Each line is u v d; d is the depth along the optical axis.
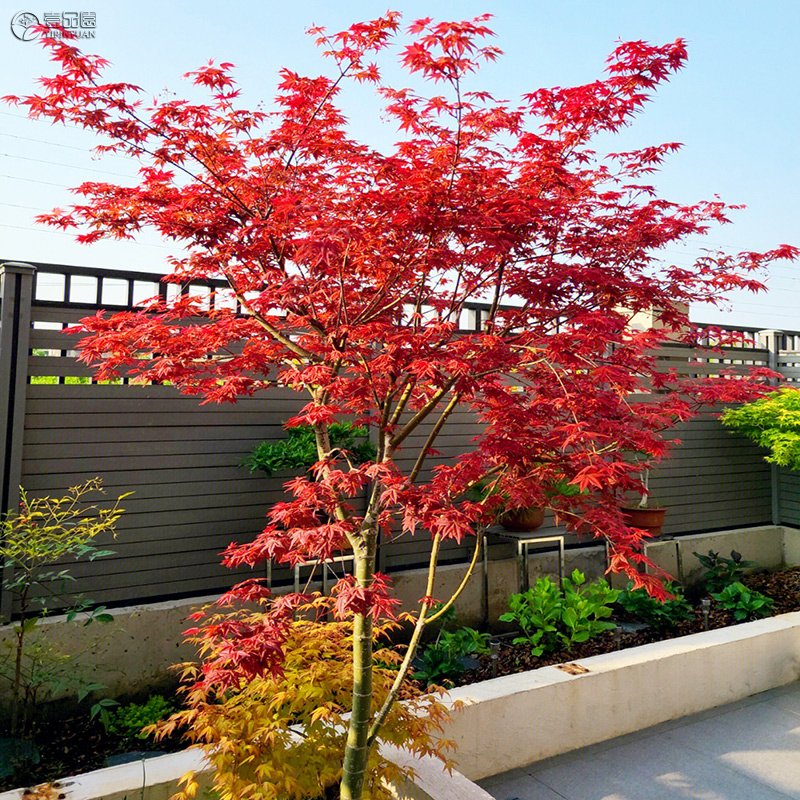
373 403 3.80
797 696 5.74
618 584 8.28
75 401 5.66
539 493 3.82
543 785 4.25
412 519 2.89
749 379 6.24
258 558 3.01
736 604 7.35
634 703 5.05
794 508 10.23
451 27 2.85
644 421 3.97
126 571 5.84
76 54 3.29
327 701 3.48
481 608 7.29
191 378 3.82
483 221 3.04
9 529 4.89
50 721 5.16
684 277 4.13
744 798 4.11
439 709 3.68
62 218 3.81
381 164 3.55
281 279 3.52
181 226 3.68
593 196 3.80
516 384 4.85
